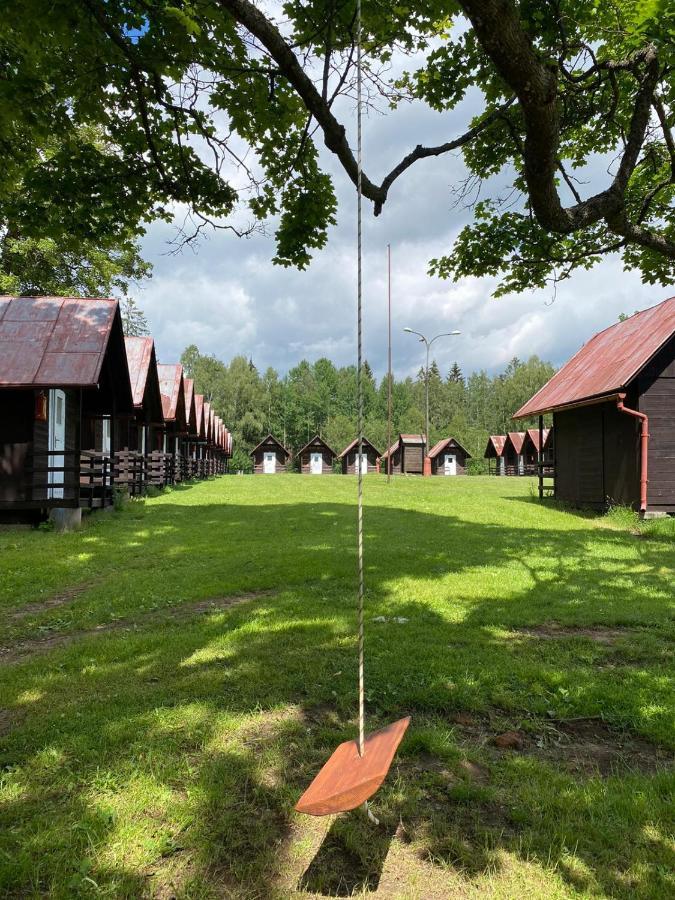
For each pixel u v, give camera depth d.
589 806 2.40
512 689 3.68
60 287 24.14
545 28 5.65
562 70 5.80
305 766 2.71
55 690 3.65
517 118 7.00
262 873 2.04
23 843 2.14
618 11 5.55
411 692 3.54
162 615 5.59
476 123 7.37
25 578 7.16
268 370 102.81
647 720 3.25
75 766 2.70
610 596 6.34
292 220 6.88
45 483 12.19
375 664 4.03
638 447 14.48
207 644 4.52
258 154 6.36
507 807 2.43
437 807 2.43
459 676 3.81
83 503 14.54
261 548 9.35
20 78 5.05
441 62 6.36
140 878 1.99
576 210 5.67
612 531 12.69
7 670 4.04
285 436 96.00
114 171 5.98
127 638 4.70
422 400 114.88
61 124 5.57
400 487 26.39
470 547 9.75
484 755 2.87
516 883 1.99
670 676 3.96
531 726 3.18
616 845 2.18
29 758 2.77
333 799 1.67
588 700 3.50
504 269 8.35
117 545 9.66
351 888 1.97
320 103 4.80
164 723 3.12
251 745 2.91
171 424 27.70
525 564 8.25
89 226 6.40
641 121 5.96
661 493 14.26
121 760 2.73
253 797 2.48
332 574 7.26
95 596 6.21
